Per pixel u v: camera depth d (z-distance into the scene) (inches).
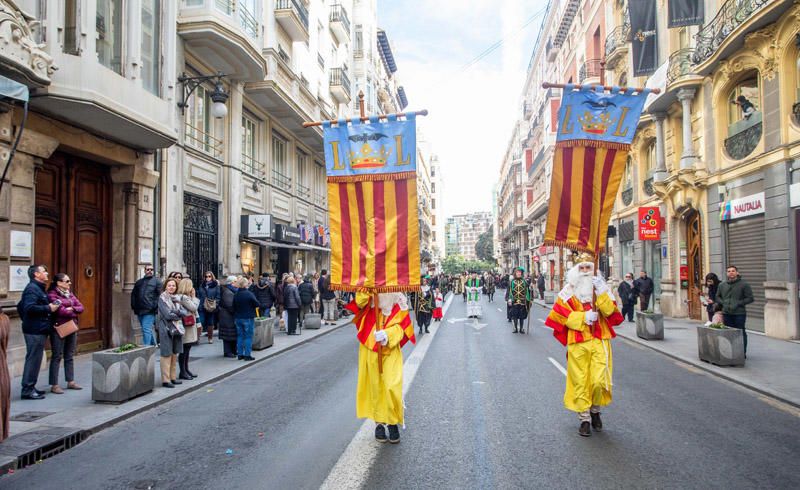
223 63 631.8
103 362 280.5
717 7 633.0
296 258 984.9
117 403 277.9
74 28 370.0
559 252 1681.8
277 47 848.9
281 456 200.2
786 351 433.7
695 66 668.1
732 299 386.9
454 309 1039.6
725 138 642.8
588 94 234.4
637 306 944.9
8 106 343.3
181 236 561.3
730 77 610.2
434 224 4685.0
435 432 225.5
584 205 234.2
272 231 724.7
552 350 467.5
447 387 314.2
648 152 918.4
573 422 240.2
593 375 217.8
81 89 365.1
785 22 503.8
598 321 225.1
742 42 567.2
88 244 458.0
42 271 298.5
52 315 305.3
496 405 271.3
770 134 534.9
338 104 1277.1
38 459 204.8
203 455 204.4
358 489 166.7
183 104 558.3
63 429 231.3
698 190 700.7
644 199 908.0
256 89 721.0
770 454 197.3
